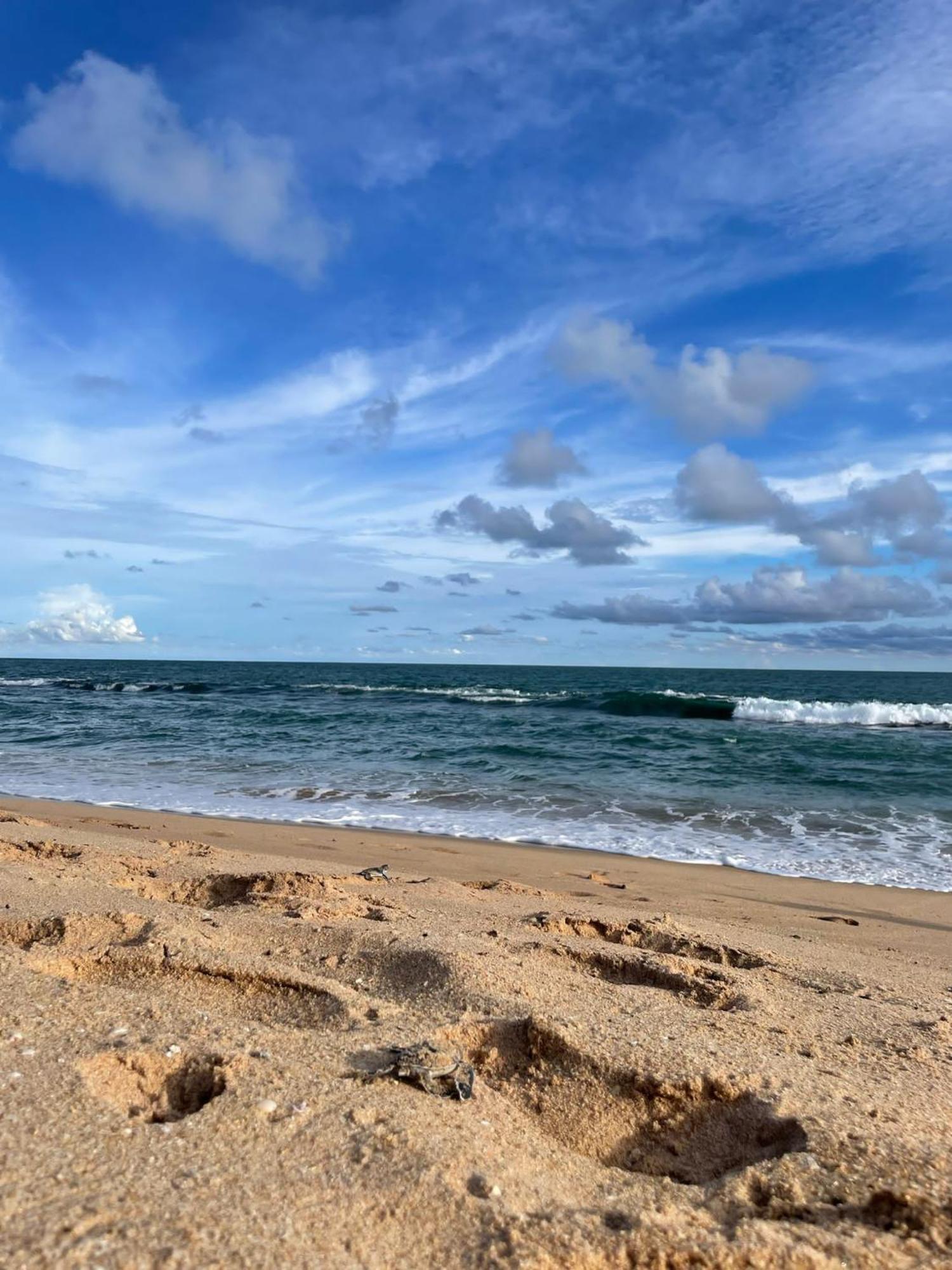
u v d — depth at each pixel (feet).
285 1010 11.01
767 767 53.52
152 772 50.85
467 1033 10.12
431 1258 6.03
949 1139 7.88
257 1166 6.83
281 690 143.43
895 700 138.00
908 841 34.91
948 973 16.42
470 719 85.92
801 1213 6.86
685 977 13.47
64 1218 5.95
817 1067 9.62
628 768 53.11
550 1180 7.32
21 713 91.09
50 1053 8.59
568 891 25.54
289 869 23.20
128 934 14.02
